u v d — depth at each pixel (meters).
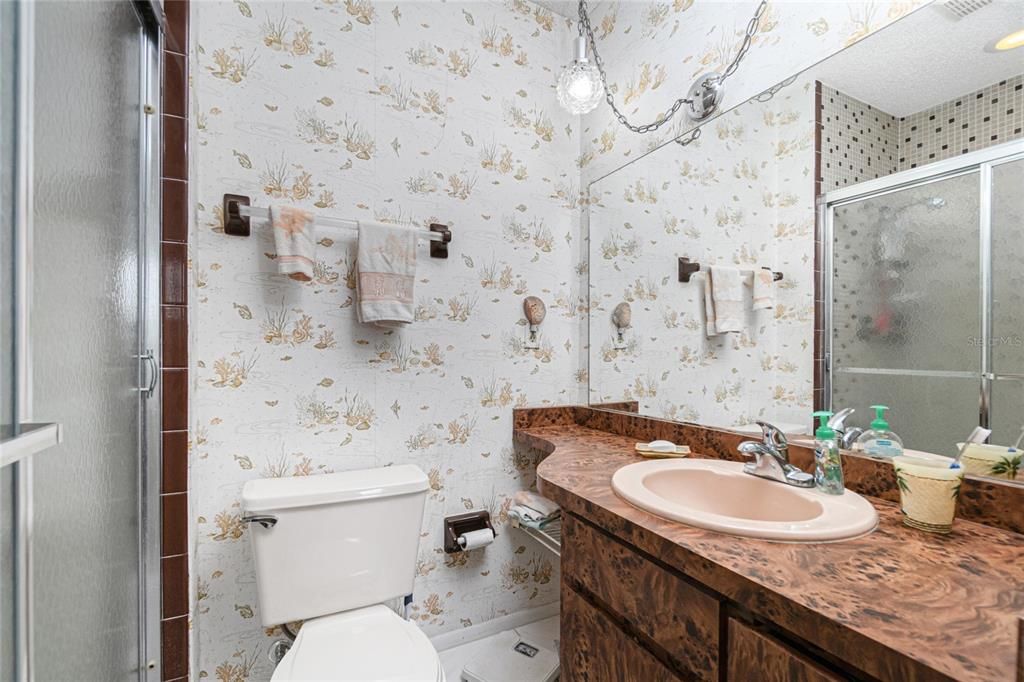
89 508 0.78
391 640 1.10
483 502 1.72
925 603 0.55
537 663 1.55
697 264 1.41
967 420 0.84
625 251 1.70
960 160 0.86
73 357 0.71
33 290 0.55
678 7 1.48
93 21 0.79
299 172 1.42
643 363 1.61
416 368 1.60
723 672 0.68
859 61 1.02
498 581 1.75
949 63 0.88
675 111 1.49
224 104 1.32
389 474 1.41
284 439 1.39
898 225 0.95
